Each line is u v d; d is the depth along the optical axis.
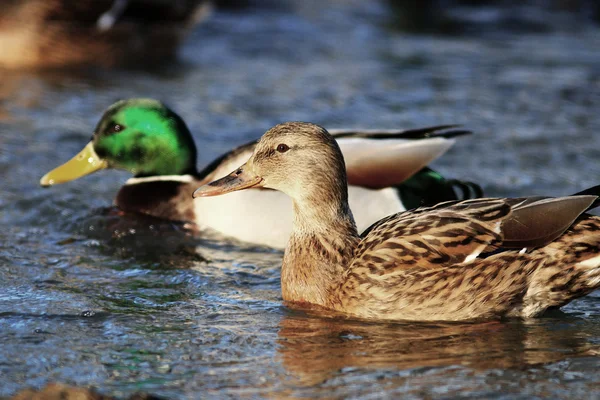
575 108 18.50
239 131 17.30
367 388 8.38
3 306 10.25
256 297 10.77
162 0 21.91
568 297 9.90
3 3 21.22
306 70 21.20
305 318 10.05
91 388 8.38
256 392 8.33
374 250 9.99
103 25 21.52
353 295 10.01
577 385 8.45
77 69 21.58
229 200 13.13
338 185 10.41
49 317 9.99
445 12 25.69
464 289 9.77
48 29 21.25
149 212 13.63
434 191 13.57
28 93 19.31
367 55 22.31
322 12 25.83
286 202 12.93
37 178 14.93
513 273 9.73
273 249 12.88
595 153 16.25
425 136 13.88
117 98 19.16
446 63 21.55
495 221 9.83
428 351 9.18
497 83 20.02
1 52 21.23
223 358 9.04
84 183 15.08
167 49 22.33
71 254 12.20
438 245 9.82
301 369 8.78
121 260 12.07
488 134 17.11
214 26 24.50
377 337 9.52
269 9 25.95
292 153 10.40
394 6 26.19
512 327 9.80
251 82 20.34
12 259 11.86
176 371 8.75
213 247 12.79
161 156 13.87
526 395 8.26
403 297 9.85
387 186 13.30
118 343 9.38
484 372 8.70
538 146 16.55
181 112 18.23
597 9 25.77
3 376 8.60
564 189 14.78
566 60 21.73
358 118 17.98
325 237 10.34
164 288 11.05
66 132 17.00
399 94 19.34
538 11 25.77
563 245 9.65
